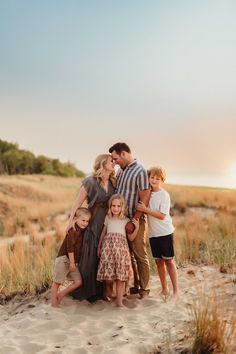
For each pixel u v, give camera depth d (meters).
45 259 5.98
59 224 11.47
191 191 17.25
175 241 6.76
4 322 3.75
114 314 3.70
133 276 4.37
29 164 44.72
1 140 49.84
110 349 2.87
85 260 4.13
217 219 9.94
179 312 3.56
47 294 4.44
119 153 4.30
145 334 3.12
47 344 3.04
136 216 4.16
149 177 4.30
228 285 4.34
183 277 4.99
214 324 2.72
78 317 3.63
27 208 15.06
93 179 4.24
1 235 10.87
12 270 5.29
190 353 2.65
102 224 4.26
